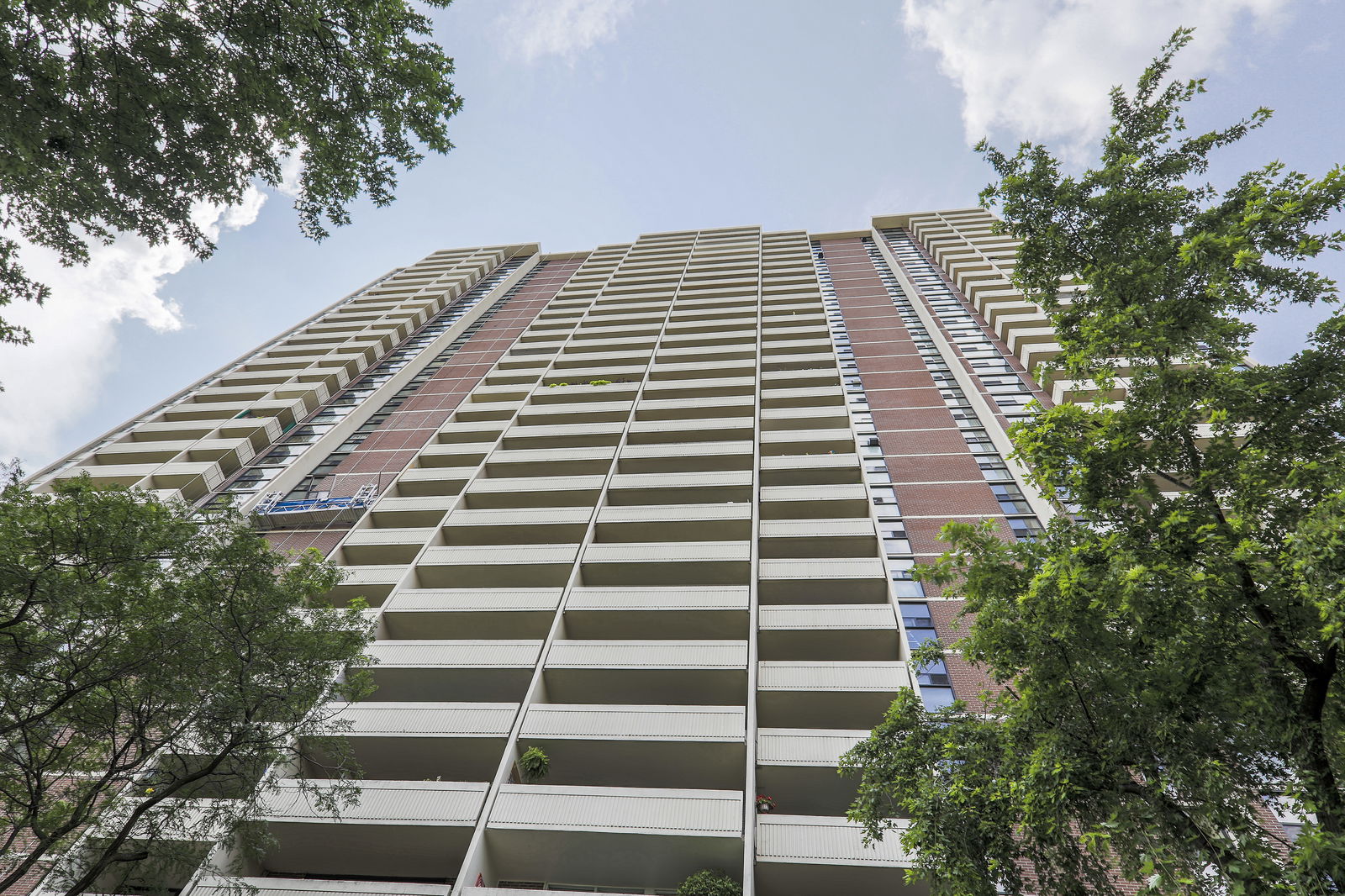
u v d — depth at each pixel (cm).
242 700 1304
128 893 1442
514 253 8894
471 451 3719
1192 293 1066
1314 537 723
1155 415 993
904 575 2611
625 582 2772
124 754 1382
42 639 1191
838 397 4053
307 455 3900
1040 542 1062
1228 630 848
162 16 1277
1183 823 859
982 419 3669
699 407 4025
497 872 1805
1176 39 1188
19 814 1360
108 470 3622
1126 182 1237
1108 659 905
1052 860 1070
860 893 1636
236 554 1459
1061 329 1269
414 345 5784
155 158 1410
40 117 1210
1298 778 853
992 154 1333
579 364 4894
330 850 1834
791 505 3044
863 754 1184
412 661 2269
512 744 1948
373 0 1352
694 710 2031
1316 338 919
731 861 1712
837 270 6994
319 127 1489
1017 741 1005
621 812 1736
